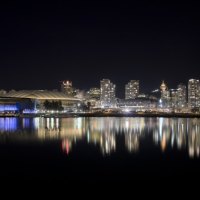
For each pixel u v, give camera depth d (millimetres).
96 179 44688
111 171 49000
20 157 60594
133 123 179125
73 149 70375
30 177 45812
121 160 57250
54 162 55625
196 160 56969
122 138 93000
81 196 37781
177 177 45469
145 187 41000
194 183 42562
